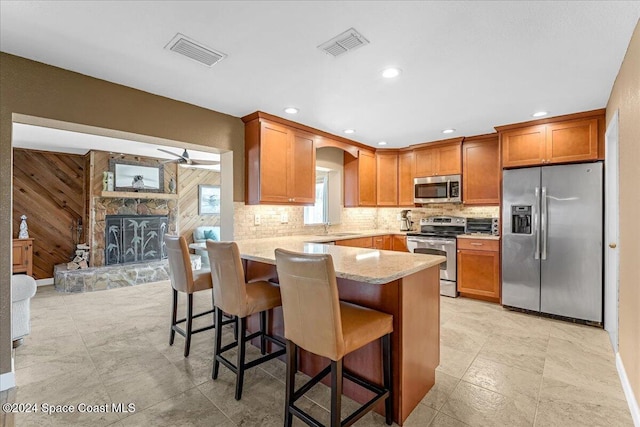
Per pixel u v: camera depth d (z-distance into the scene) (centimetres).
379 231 544
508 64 230
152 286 512
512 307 374
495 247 398
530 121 367
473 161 451
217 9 169
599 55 216
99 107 255
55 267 511
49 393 205
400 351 175
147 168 593
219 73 246
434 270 214
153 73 246
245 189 365
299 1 163
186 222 693
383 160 533
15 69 219
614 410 188
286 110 334
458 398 199
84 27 186
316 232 470
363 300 193
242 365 201
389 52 214
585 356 256
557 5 165
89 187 531
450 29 186
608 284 307
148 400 198
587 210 327
